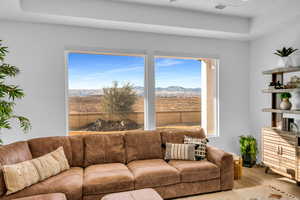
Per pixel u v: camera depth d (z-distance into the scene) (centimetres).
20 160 232
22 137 312
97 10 296
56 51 321
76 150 286
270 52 381
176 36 380
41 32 314
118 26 329
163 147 324
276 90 328
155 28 339
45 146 271
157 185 253
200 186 272
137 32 358
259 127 409
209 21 352
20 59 307
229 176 285
